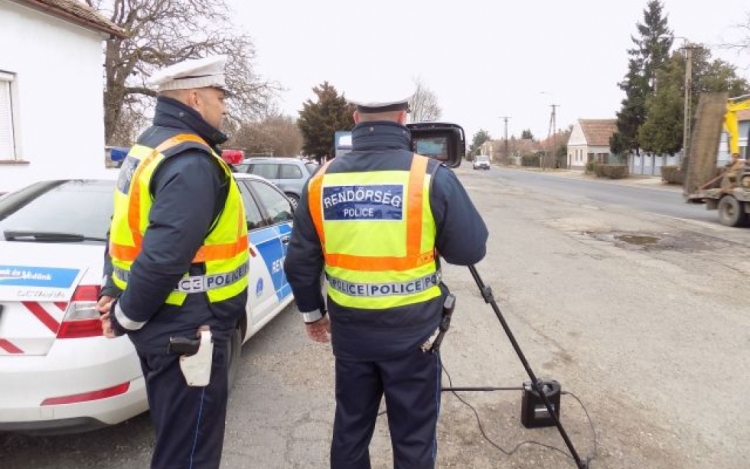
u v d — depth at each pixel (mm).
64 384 2516
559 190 26766
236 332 3723
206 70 2084
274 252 4590
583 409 3539
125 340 2670
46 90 11242
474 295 6352
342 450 2166
